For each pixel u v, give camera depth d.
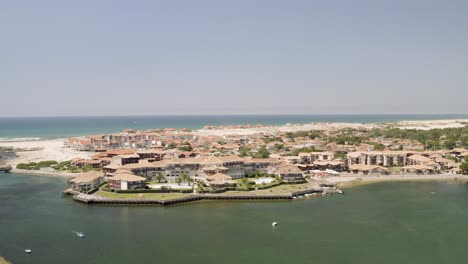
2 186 191.00
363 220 134.00
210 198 163.38
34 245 108.38
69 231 120.56
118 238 114.38
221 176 183.25
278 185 188.62
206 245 109.31
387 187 193.75
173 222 130.88
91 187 175.25
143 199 156.50
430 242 113.31
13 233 118.38
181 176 189.38
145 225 127.25
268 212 144.38
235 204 157.25
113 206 152.75
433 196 171.88
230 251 105.06
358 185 199.38
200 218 136.00
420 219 135.50
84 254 102.31
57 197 167.00
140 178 176.12
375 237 117.06
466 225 128.75
